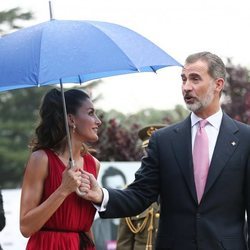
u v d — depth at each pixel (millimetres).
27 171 10391
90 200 10484
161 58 9836
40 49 9414
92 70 9305
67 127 10164
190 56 10688
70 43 9477
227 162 10570
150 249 13312
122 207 10695
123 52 9531
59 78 9234
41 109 10578
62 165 10430
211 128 10727
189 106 10609
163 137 10883
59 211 10312
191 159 10617
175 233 10617
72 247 10367
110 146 19859
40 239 10328
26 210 10258
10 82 9320
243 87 23234
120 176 17328
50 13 9930
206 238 10469
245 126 10852
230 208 10555
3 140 54250
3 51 9594
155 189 10883
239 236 10547
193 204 10547
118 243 13727
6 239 18109
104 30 9719
